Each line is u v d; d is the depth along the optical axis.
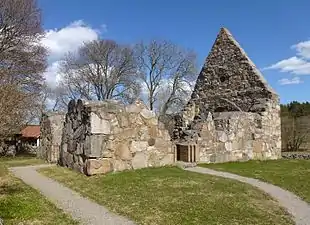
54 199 7.91
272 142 19.19
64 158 13.07
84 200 7.84
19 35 26.50
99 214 6.82
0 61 24.83
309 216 7.44
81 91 40.91
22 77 25.50
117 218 6.59
